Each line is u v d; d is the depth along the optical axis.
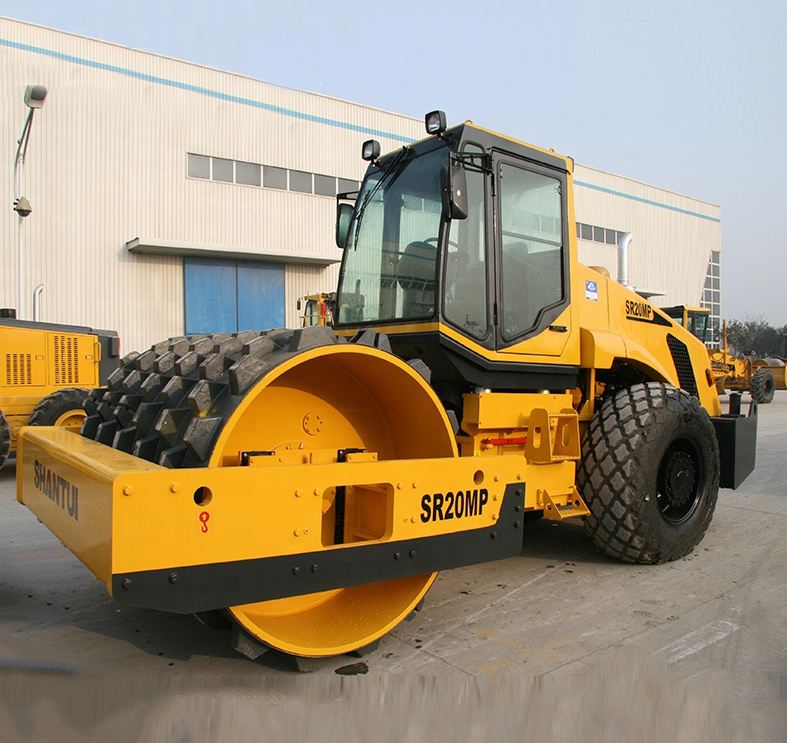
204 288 18.50
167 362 3.14
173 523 2.18
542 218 4.10
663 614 3.45
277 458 2.76
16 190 13.43
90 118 16.73
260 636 2.54
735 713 2.50
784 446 9.90
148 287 17.64
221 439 2.34
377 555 2.71
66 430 3.68
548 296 4.10
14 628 3.25
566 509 4.02
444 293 3.53
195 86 18.28
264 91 19.42
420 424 3.12
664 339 5.27
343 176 20.98
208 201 18.53
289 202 19.95
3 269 15.73
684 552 4.36
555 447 3.98
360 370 3.00
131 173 17.33
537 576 4.09
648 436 4.10
